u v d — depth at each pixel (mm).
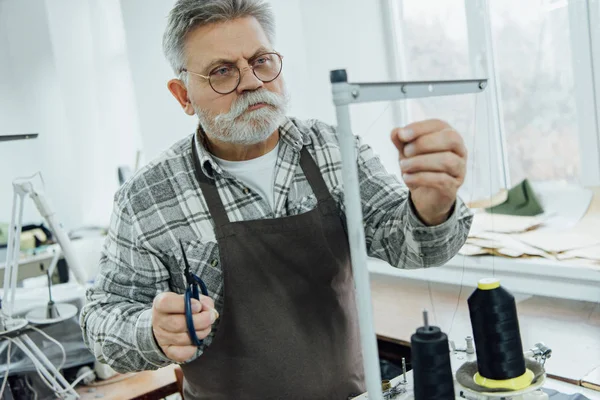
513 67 2037
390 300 1956
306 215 1175
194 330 950
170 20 1149
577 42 1829
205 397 1211
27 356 1773
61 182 4426
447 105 1467
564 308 1639
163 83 2984
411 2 2336
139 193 1259
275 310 1153
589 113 1838
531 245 1758
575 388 1016
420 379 788
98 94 4203
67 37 4203
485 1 2082
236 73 1101
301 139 1237
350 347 1212
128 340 1075
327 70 2447
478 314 811
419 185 859
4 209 4281
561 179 1956
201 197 1220
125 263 1254
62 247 2045
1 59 4457
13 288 1744
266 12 1170
